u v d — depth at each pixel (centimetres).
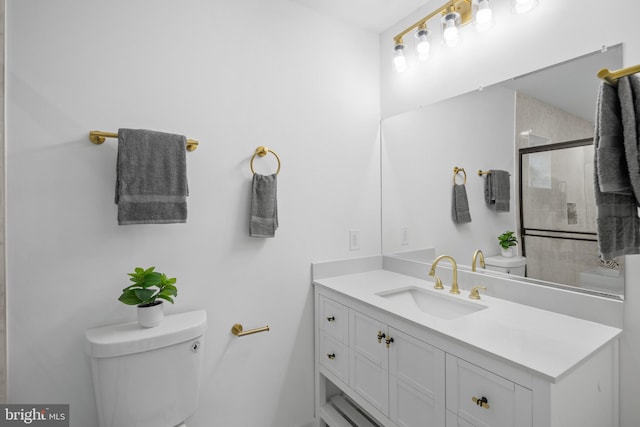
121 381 116
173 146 134
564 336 106
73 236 125
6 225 114
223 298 158
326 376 176
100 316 130
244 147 164
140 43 138
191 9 150
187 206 149
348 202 201
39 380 120
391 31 206
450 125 171
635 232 101
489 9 141
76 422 126
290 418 181
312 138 186
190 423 151
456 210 168
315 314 186
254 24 167
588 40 120
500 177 149
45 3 120
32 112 118
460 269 167
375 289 166
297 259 182
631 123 93
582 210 122
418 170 189
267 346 173
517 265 143
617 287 114
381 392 139
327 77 192
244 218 164
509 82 145
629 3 110
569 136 125
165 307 144
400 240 202
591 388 99
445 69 174
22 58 116
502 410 93
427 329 115
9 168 115
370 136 211
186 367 129
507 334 108
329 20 194
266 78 170
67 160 124
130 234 136
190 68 149
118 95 133
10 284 115
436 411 113
